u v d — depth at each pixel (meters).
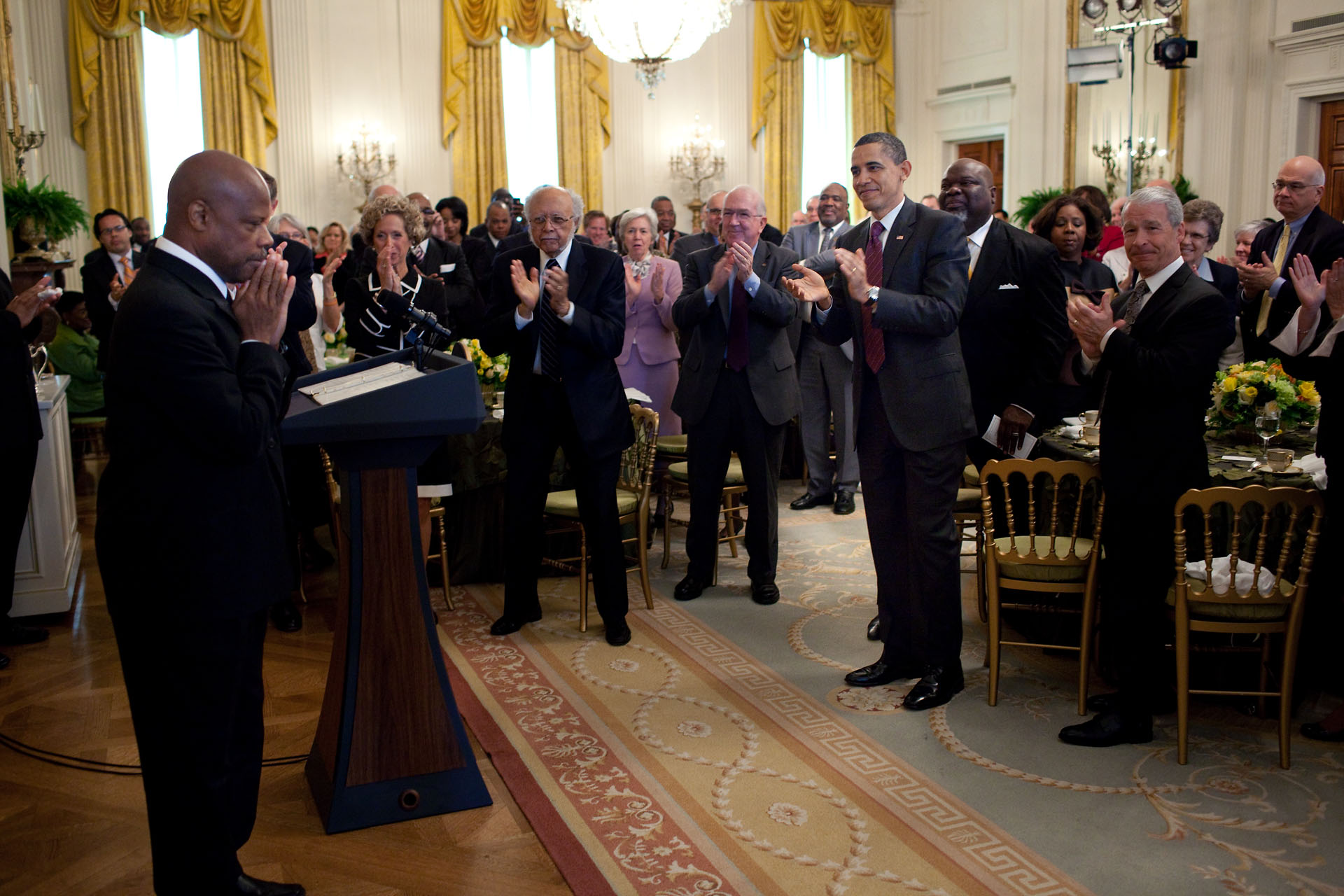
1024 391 3.89
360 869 2.53
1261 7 10.25
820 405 5.93
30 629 4.16
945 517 3.37
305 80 11.68
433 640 2.74
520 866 2.54
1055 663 3.81
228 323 2.11
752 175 13.85
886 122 14.14
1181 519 2.90
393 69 12.11
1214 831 2.64
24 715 3.45
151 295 2.00
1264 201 10.38
